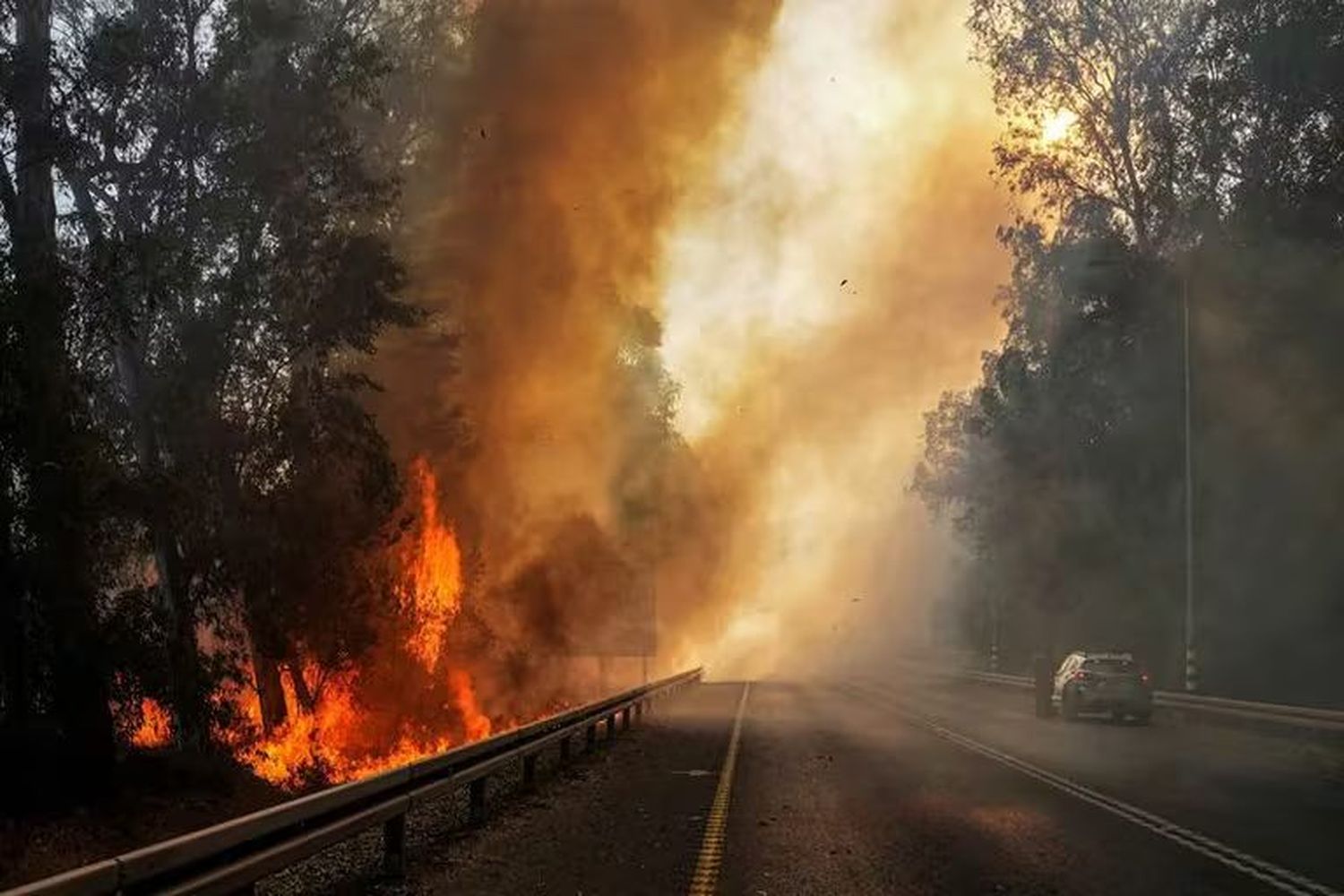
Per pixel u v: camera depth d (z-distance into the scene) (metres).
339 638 23.88
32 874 13.34
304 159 22.02
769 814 14.79
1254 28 37.44
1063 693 33.72
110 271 18.19
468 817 14.54
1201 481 40.69
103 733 17.77
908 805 15.68
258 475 22.23
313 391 22.72
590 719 23.69
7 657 17.59
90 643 17.67
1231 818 14.36
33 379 16.78
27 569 17.09
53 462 17.05
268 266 22.06
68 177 20.17
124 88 19.47
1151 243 45.41
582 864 11.41
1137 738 27.22
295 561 22.05
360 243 22.70
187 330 21.27
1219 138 39.34
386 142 32.28
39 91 18.41
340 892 10.06
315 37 23.27
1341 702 35.44
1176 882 10.41
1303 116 37.78
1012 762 21.45
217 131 21.20
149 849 6.73
